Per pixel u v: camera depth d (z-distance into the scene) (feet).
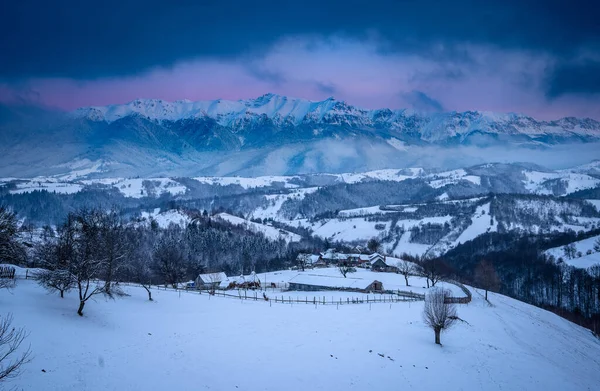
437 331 249.14
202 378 169.89
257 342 219.82
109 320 226.38
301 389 173.27
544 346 293.23
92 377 154.10
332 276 499.92
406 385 190.08
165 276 457.68
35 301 228.22
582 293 588.91
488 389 200.23
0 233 244.83
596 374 261.65
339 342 231.50
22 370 146.10
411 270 578.25
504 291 640.17
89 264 239.71
